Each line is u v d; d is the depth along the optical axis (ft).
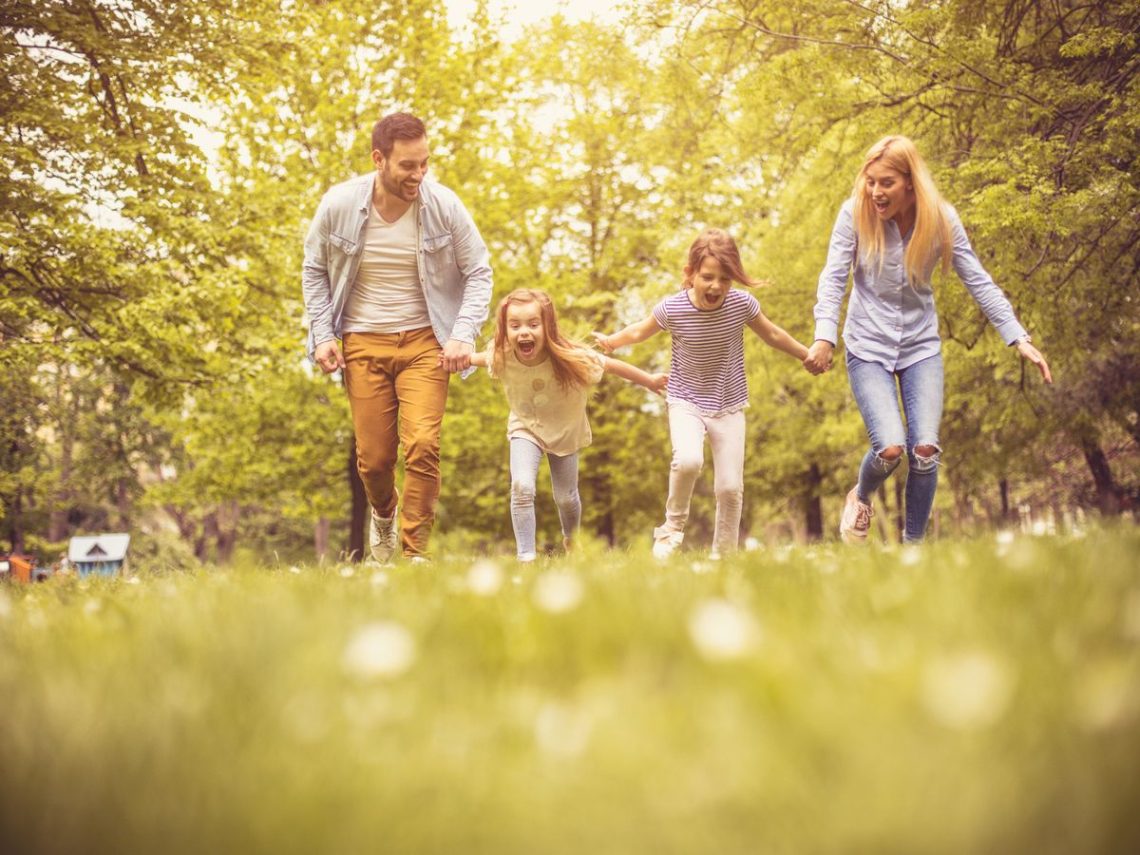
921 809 2.56
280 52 45.62
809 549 14.80
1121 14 30.27
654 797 2.84
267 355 46.96
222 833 2.84
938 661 3.98
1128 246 33.06
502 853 2.70
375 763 3.36
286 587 9.52
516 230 60.80
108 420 106.42
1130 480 61.26
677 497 18.95
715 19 37.88
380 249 18.29
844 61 34.22
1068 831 2.48
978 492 66.03
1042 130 31.83
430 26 56.29
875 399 17.35
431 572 11.55
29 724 3.97
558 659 4.85
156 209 41.96
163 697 4.37
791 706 3.46
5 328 43.91
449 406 59.21
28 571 61.62
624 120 65.51
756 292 47.19
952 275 34.09
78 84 42.11
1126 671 3.65
